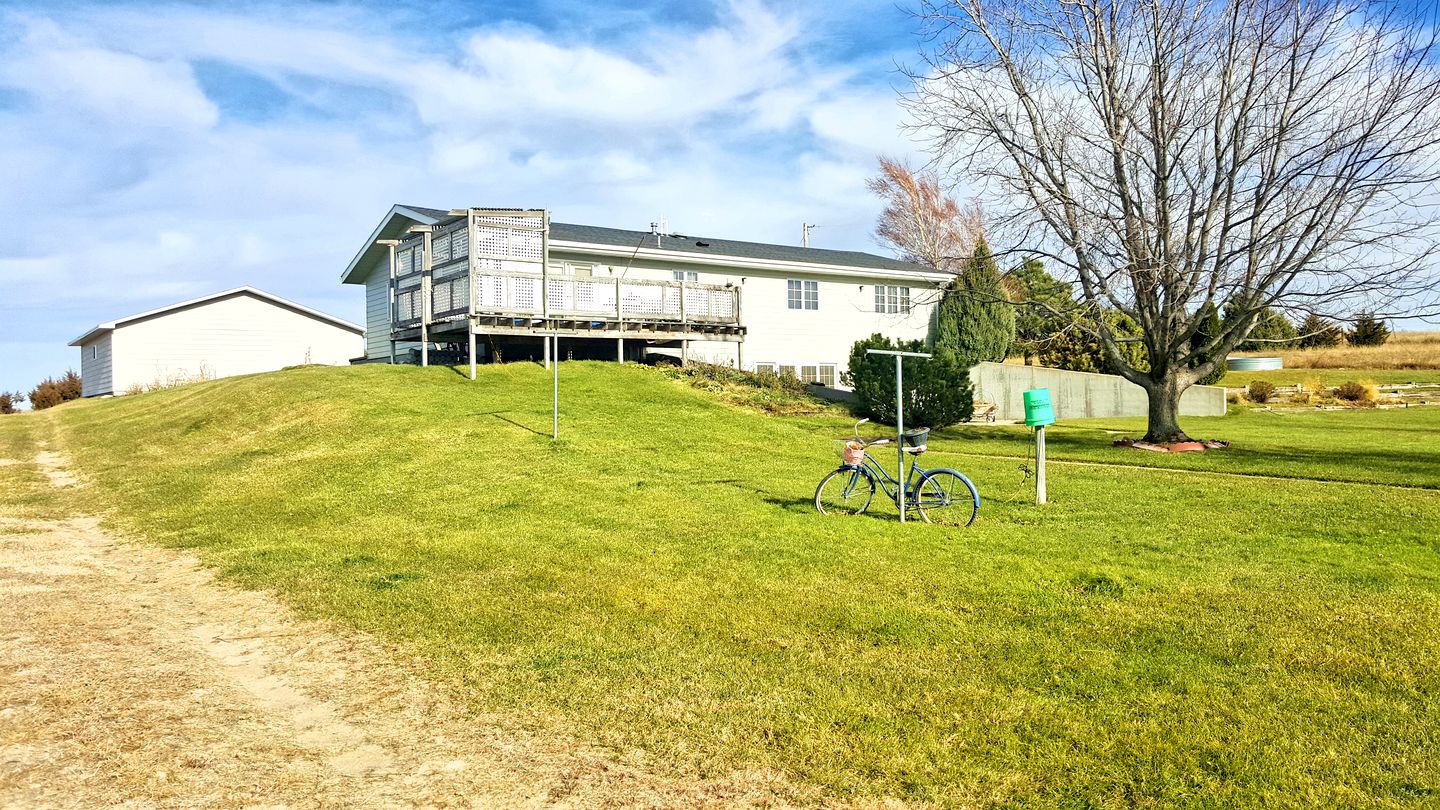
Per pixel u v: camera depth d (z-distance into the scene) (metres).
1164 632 5.73
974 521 9.44
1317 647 5.39
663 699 4.74
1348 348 48.09
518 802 3.67
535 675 5.09
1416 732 4.24
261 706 4.71
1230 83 16.88
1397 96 15.67
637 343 25.42
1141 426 24.05
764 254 28.67
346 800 3.66
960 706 4.62
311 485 11.91
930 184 49.00
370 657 5.48
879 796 3.74
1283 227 16.80
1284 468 14.51
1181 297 17.59
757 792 3.77
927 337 31.77
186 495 11.84
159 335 34.78
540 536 8.90
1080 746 4.16
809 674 5.09
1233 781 3.81
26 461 16.33
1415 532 8.95
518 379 20.77
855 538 8.73
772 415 20.61
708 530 9.12
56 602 6.85
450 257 21.83
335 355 38.56
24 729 4.30
